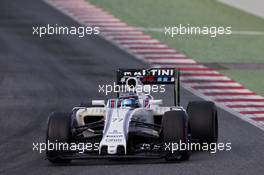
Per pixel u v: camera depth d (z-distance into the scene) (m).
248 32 124.50
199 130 49.38
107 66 93.75
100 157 43.81
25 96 75.38
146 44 109.25
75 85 81.50
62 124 45.41
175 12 134.88
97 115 47.84
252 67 96.62
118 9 134.00
